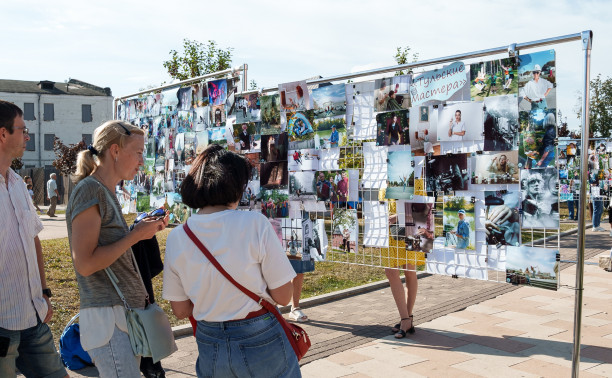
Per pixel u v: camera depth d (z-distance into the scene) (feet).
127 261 8.76
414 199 14.51
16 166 125.39
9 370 9.24
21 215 9.47
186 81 21.95
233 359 6.97
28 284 9.48
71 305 20.11
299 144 17.39
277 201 18.21
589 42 10.52
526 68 11.93
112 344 8.33
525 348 15.48
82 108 184.96
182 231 7.30
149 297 9.35
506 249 12.55
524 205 12.13
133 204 25.61
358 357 14.94
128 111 26.27
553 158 11.60
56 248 35.04
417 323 18.33
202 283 7.07
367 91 15.56
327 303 21.63
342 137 16.17
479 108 12.77
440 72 13.57
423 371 13.80
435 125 13.74
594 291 23.13
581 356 14.78
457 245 13.52
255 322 7.07
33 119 178.70
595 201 46.01
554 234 14.07
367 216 15.81
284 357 7.21
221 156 7.50
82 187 8.23
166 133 23.26
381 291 23.82
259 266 7.23
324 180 16.80
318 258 17.26
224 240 7.05
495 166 12.59
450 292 23.17
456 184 13.37
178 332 17.19
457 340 16.34
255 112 18.90
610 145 45.65
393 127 14.67
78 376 13.28
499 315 19.19
